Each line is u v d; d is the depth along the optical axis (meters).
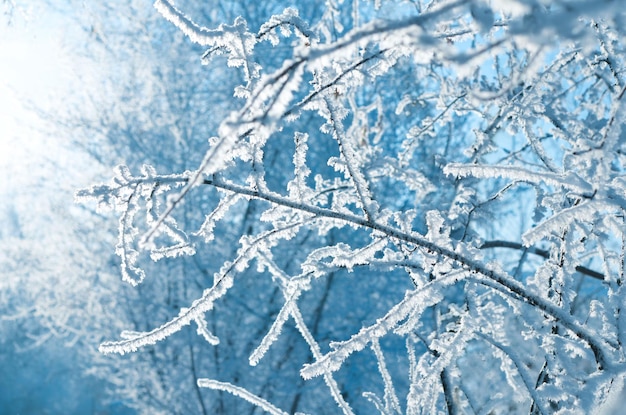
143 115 8.26
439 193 3.88
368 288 7.30
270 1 8.29
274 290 7.71
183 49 8.25
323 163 7.41
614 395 1.46
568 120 2.54
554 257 2.11
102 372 8.29
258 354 2.02
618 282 1.90
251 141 1.40
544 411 1.59
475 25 0.75
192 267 7.79
